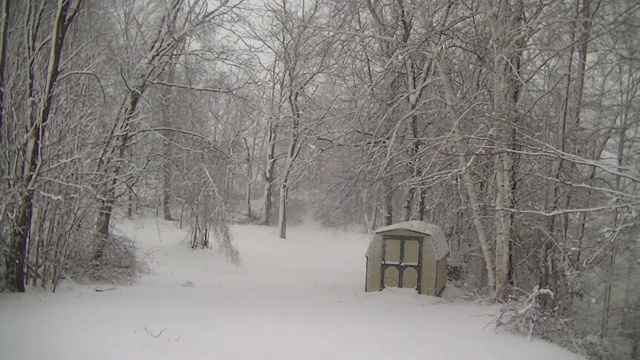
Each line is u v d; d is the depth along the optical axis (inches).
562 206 565.3
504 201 522.6
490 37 545.3
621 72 483.5
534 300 358.6
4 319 324.8
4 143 429.7
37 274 462.6
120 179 551.2
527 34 491.2
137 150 642.8
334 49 659.4
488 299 517.3
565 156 366.3
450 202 701.3
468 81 641.0
